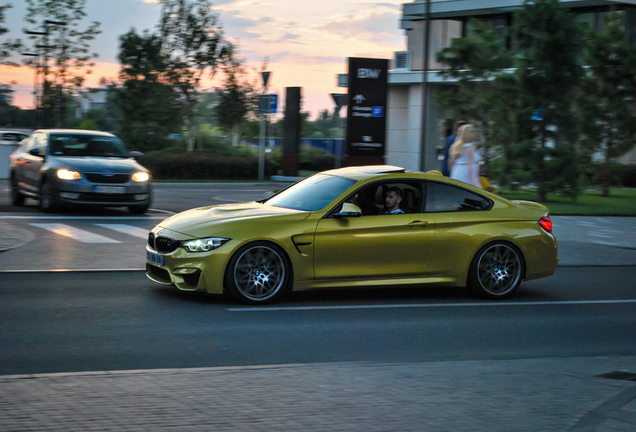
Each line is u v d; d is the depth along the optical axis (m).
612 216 19.39
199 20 36.12
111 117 48.44
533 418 4.04
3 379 4.46
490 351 6.12
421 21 37.91
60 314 6.80
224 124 39.12
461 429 3.84
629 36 32.84
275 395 4.34
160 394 4.27
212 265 7.32
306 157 39.19
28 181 16.12
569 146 22.70
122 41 36.12
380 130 24.98
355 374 4.93
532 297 8.82
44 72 33.97
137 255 10.52
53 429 3.62
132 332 6.22
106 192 14.98
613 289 9.62
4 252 10.30
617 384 4.83
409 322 7.12
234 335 6.26
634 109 27.38
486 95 25.95
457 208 8.38
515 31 22.64
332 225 7.72
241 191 25.02
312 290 8.30
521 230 8.55
